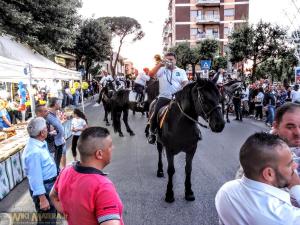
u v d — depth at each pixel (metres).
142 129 13.44
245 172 1.69
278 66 32.88
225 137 11.55
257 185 1.64
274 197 1.60
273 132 2.40
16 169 6.59
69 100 21.16
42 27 14.07
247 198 1.63
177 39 57.88
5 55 10.07
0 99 10.02
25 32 13.98
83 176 2.06
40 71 10.20
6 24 13.09
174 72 5.80
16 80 8.09
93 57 34.41
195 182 6.39
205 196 5.59
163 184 6.28
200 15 57.28
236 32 29.62
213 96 4.59
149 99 7.64
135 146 9.99
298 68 16.78
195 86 4.75
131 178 6.71
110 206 1.96
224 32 57.22
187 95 4.82
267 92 14.59
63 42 15.85
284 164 1.61
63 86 21.80
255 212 1.58
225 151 9.23
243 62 32.53
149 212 4.97
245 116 18.30
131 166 7.66
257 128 13.80
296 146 2.27
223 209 1.73
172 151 5.19
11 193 6.08
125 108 11.89
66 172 2.21
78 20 17.34
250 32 28.62
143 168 7.47
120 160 8.28
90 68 40.34
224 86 15.58
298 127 2.25
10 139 7.73
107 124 14.82
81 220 2.01
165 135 5.16
